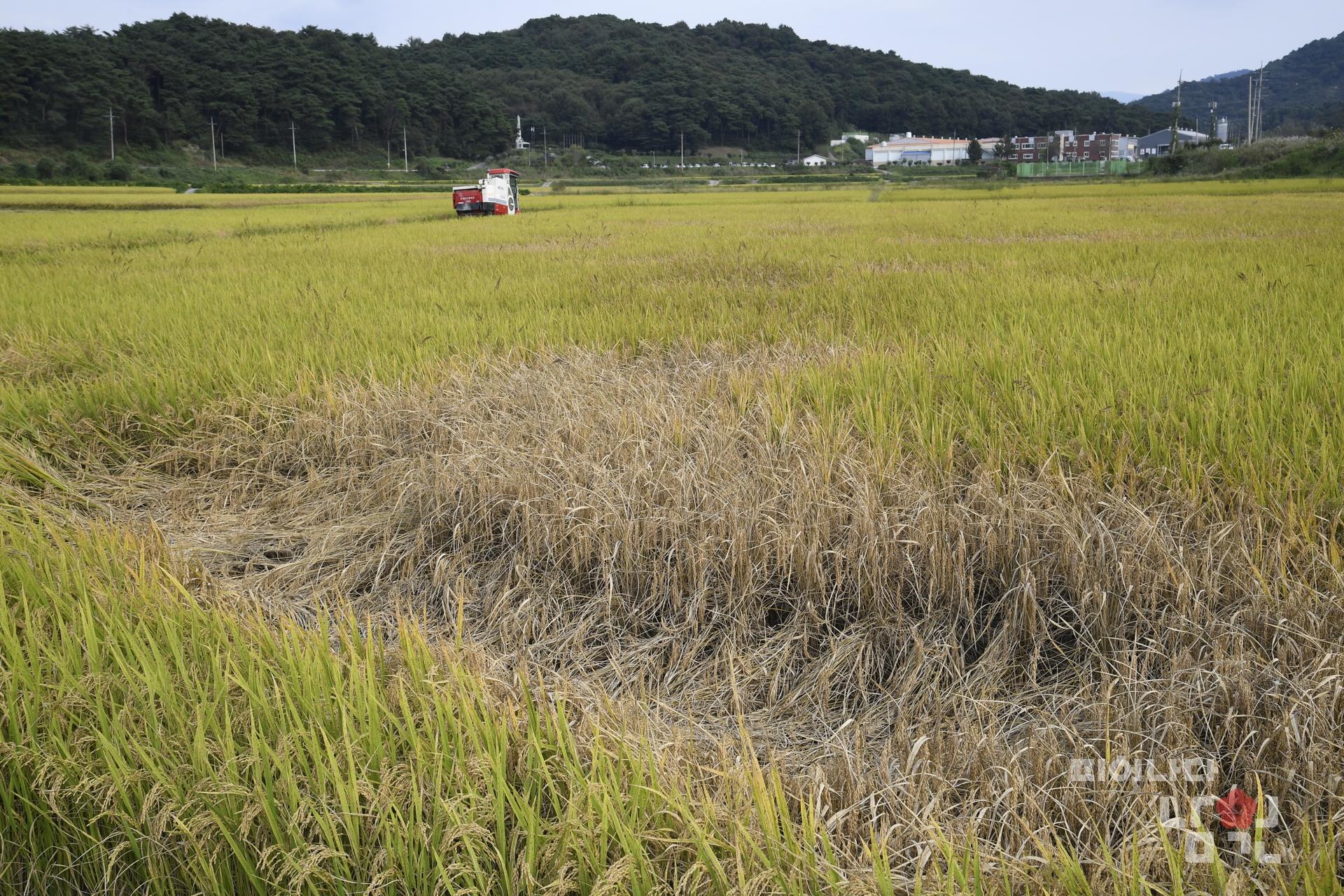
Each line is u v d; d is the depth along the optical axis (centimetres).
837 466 384
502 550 392
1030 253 1208
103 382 587
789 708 286
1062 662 295
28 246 1714
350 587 380
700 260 1234
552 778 204
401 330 708
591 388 544
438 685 233
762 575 335
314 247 1579
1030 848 198
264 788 198
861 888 168
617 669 287
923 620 308
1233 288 769
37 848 208
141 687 231
